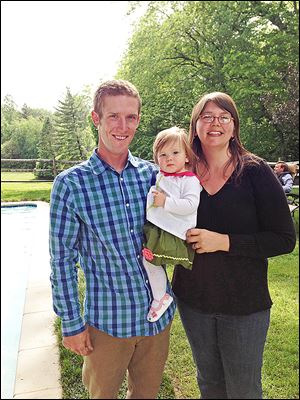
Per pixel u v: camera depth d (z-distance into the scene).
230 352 1.48
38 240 4.71
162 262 1.41
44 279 3.45
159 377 1.53
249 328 1.44
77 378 2.04
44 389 1.97
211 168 1.50
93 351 1.43
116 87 1.36
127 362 1.46
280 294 3.24
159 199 1.40
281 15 5.71
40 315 2.64
